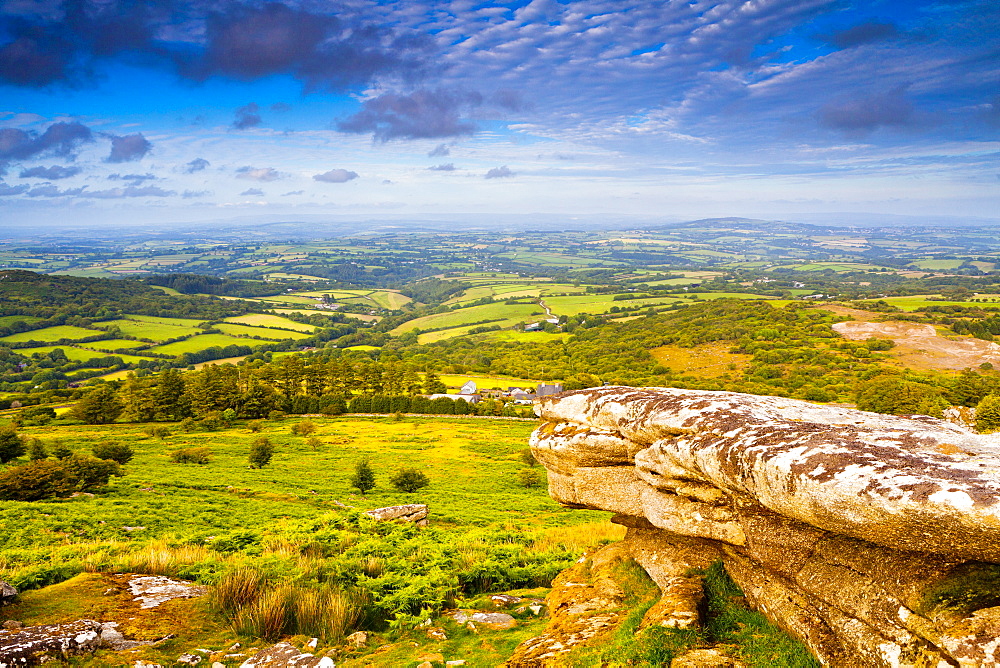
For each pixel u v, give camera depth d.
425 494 47.94
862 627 7.20
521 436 88.44
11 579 12.46
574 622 10.80
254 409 103.38
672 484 10.72
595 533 21.62
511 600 13.48
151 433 82.19
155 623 10.96
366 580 13.62
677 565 11.35
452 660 10.15
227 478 51.31
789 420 9.48
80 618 10.70
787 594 8.73
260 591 12.13
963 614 6.07
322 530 19.69
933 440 7.75
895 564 7.19
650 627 9.05
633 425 11.71
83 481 40.62
